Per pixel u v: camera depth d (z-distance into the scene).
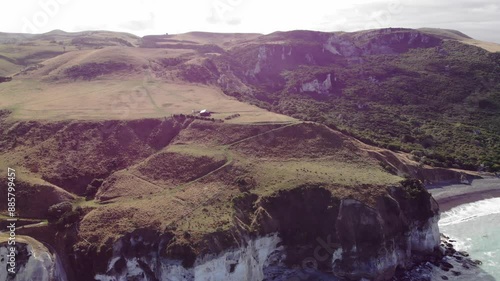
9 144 103.56
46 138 105.00
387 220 86.62
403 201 91.44
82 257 76.50
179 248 71.75
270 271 85.38
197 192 88.75
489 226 106.12
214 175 94.25
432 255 91.50
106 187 92.81
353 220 84.75
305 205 86.94
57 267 76.25
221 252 73.44
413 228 91.12
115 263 76.00
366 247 82.81
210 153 101.25
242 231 78.94
